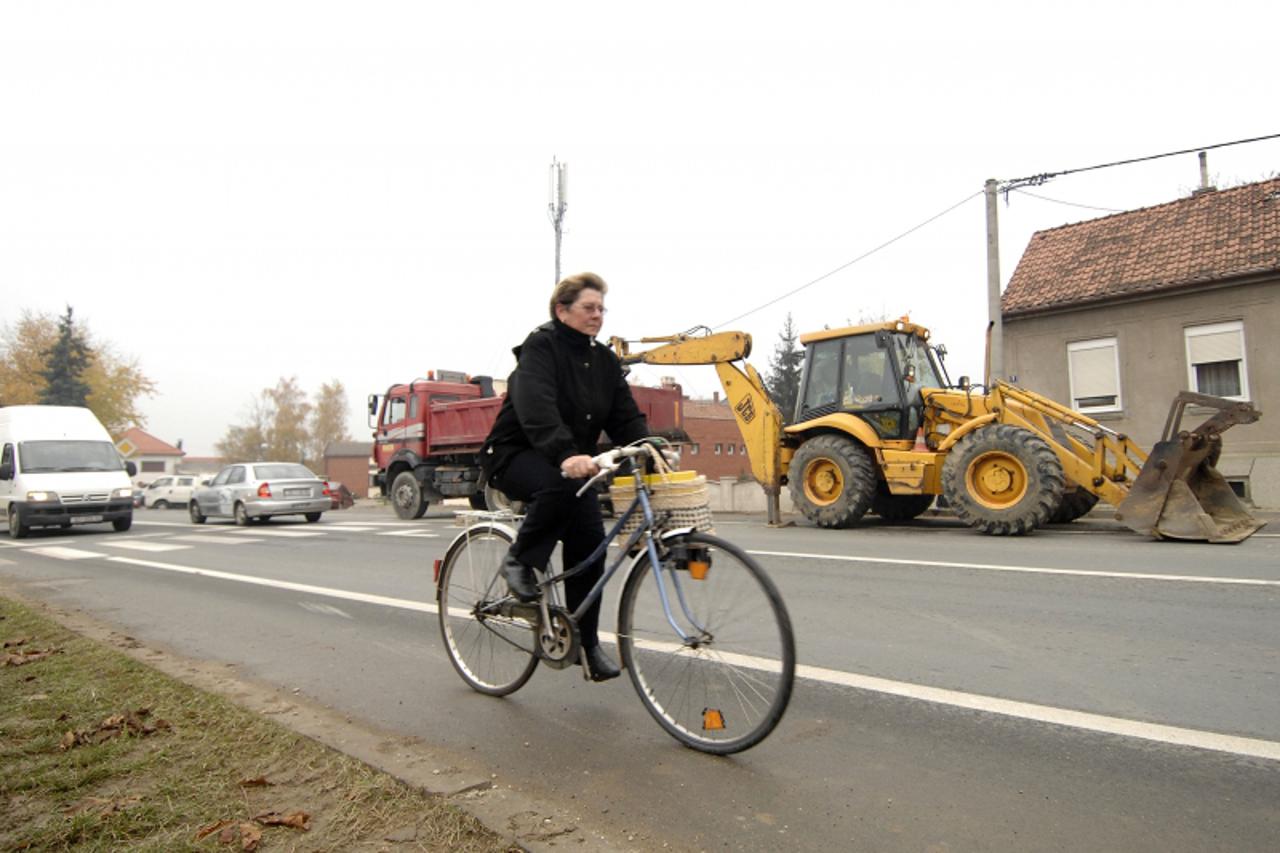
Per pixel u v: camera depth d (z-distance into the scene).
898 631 5.00
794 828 2.51
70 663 4.52
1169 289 15.49
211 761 3.02
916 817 2.58
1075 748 3.12
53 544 13.48
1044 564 7.34
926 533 10.71
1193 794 2.70
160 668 4.54
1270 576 6.43
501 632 3.97
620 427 3.68
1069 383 17.00
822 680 4.04
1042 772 2.90
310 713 3.68
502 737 3.39
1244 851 2.32
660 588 3.30
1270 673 3.98
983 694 3.78
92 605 7.06
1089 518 12.09
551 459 3.32
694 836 2.46
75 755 3.08
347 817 2.56
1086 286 16.78
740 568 3.05
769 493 12.73
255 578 8.48
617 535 3.42
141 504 38.22
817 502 11.92
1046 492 9.68
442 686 4.22
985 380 12.69
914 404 11.61
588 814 2.62
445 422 17.62
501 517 4.03
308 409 77.56
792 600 6.02
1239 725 3.31
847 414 11.98
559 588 3.62
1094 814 2.57
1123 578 6.50
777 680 2.94
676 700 3.25
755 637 3.01
